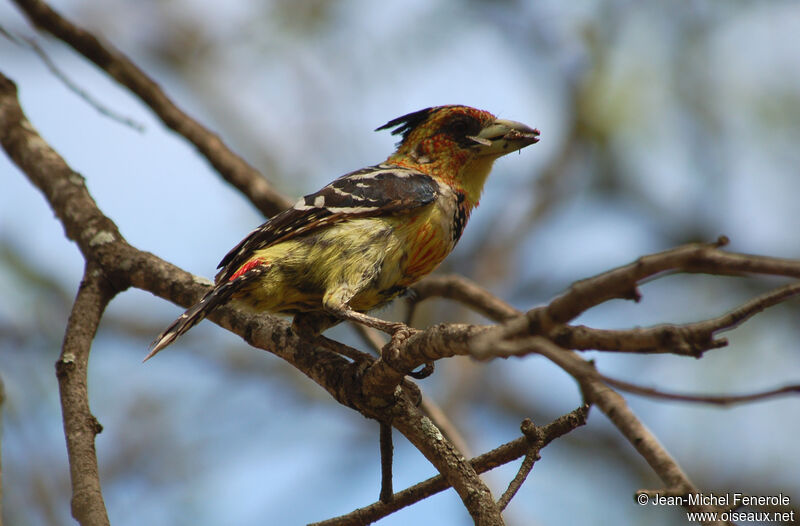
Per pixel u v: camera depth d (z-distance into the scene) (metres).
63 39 11.49
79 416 7.69
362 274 8.84
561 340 5.03
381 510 7.04
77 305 8.84
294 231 8.80
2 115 10.95
